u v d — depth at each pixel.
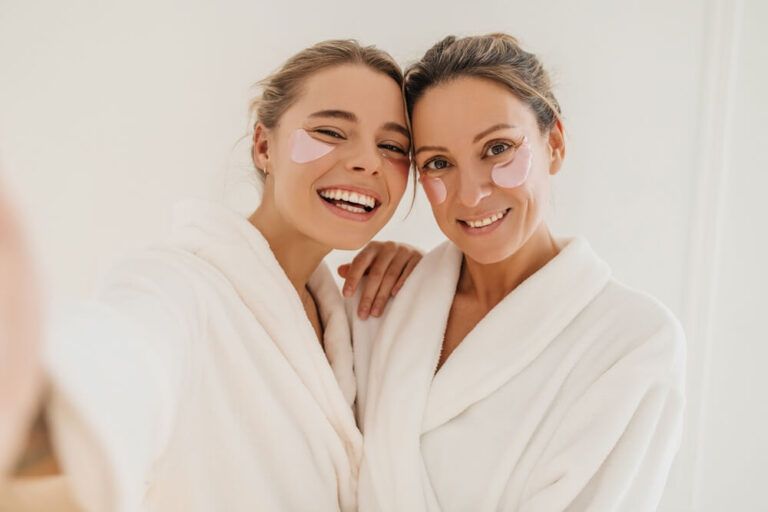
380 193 0.86
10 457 0.25
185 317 0.64
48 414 0.30
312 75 0.84
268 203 0.90
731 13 1.30
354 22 1.32
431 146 0.87
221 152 1.34
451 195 0.88
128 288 0.62
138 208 1.36
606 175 1.37
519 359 0.85
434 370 0.89
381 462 0.83
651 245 1.38
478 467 0.82
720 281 1.39
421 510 0.80
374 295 0.99
